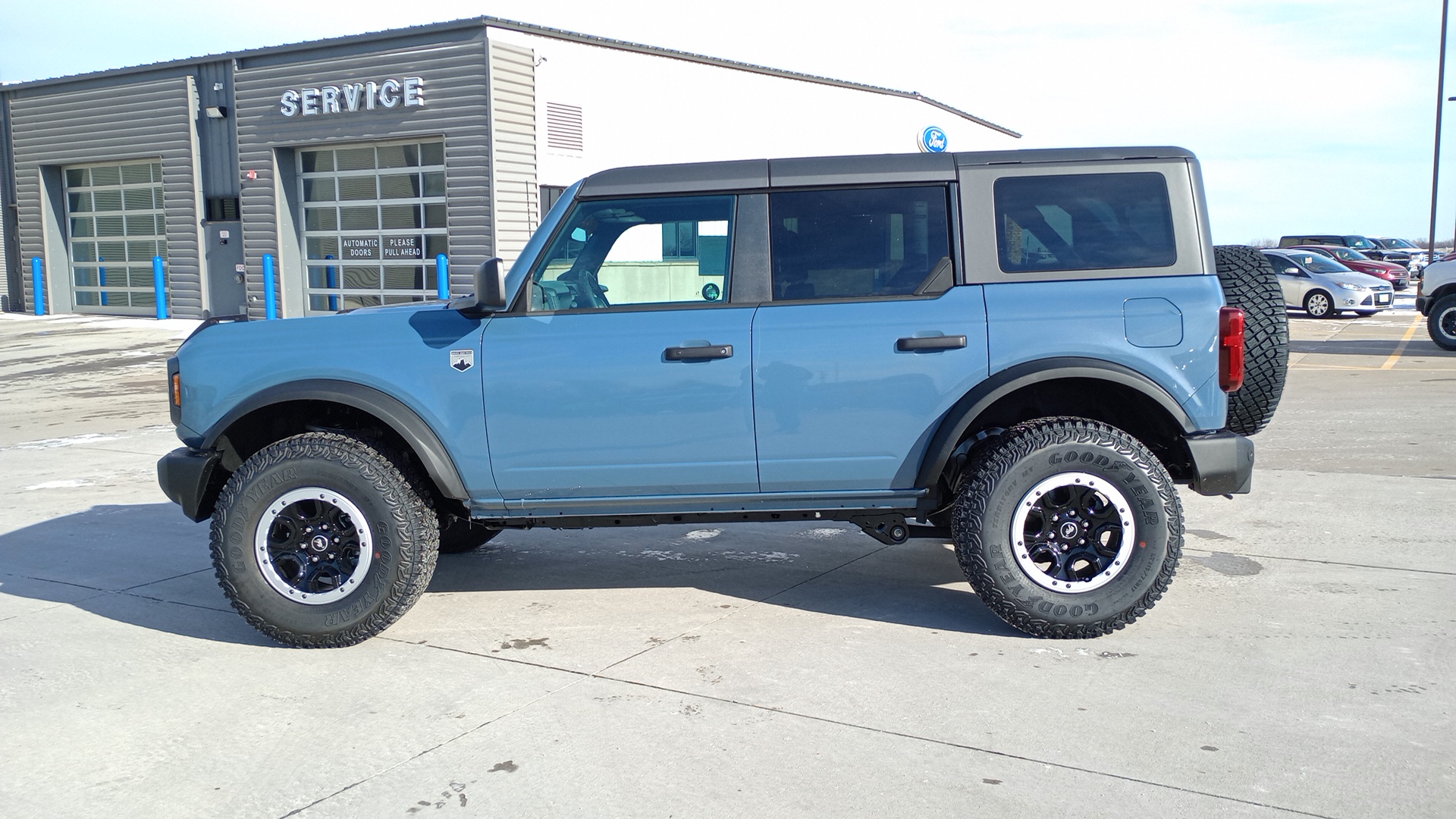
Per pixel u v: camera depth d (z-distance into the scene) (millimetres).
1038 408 4820
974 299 4461
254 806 3250
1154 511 4336
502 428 4605
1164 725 3635
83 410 12305
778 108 26547
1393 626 4559
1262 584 5180
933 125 33094
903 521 4828
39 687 4242
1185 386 4387
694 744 3580
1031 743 3520
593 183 4648
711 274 4613
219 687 4215
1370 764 3320
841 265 4570
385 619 4590
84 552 6336
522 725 3771
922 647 4461
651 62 23000
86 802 3307
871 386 4473
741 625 4809
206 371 4723
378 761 3527
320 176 22203
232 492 4543
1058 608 4379
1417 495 6949
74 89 25312
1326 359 15234
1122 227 4492
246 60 22641
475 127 19906
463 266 20531
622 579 5625
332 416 5062
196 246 23922
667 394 4535
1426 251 41344
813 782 3293
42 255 26094
